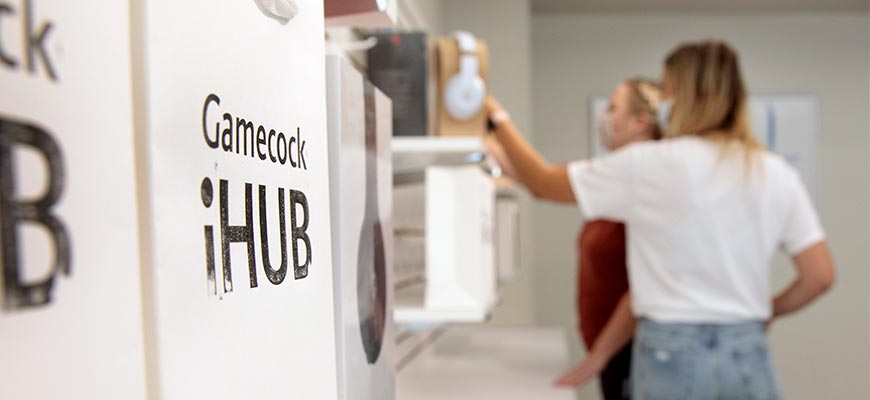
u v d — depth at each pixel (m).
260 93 0.41
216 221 0.35
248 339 0.38
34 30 0.23
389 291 0.76
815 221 1.80
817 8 4.16
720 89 1.67
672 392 1.64
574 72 4.35
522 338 2.53
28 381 0.23
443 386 1.75
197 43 0.33
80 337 0.25
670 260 1.65
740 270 1.63
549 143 4.35
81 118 0.25
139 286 0.29
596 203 1.76
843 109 4.30
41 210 0.23
